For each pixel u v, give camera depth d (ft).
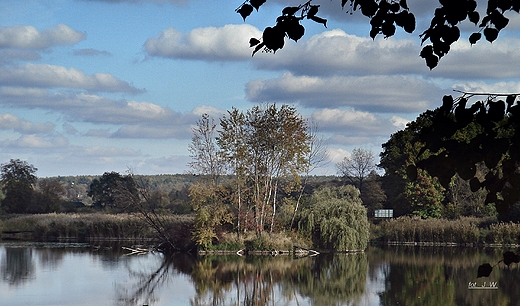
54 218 194.80
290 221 157.17
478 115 15.07
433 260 127.65
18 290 86.63
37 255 132.87
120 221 181.98
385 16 16.69
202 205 146.51
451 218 189.67
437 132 15.39
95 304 77.77
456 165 15.33
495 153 15.08
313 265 121.49
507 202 15.43
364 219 152.76
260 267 118.01
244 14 15.65
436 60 16.44
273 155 150.10
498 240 163.22
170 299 83.35
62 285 91.66
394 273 108.27
